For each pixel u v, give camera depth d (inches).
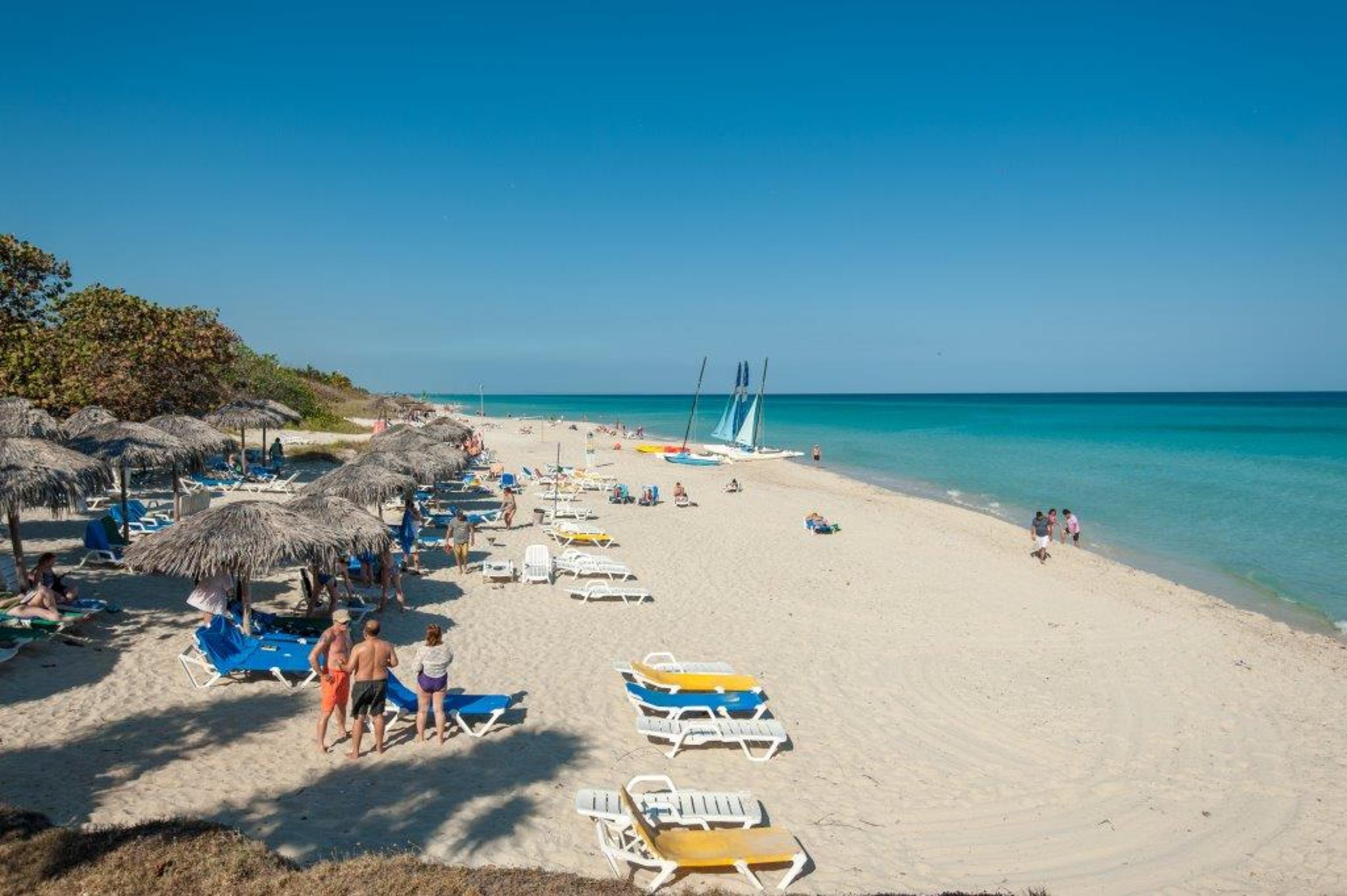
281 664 349.1
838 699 403.2
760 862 242.2
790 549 768.9
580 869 239.6
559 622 495.2
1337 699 441.7
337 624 307.0
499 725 339.6
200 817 246.8
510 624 484.1
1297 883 266.2
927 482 1414.9
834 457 1852.9
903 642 505.4
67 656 366.6
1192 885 261.0
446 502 930.7
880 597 613.3
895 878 251.6
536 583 582.2
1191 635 551.5
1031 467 1649.9
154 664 367.6
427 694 314.5
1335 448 2089.1
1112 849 279.9
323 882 205.3
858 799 301.7
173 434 675.4
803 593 608.4
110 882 197.3
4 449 415.2
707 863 234.5
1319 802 322.0
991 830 287.4
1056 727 386.0
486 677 394.0
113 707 322.3
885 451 2036.2
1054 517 1048.2
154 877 201.3
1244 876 268.4
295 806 259.6
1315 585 729.6
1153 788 328.2
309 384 2453.2
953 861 264.4
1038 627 554.9
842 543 815.1
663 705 352.5
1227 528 990.4
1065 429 2974.9
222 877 203.5
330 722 326.0
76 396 756.6
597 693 384.5
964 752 351.9
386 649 299.1
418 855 236.7
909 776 325.4
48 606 383.2
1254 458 1806.1
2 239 791.1
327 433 1632.6
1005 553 810.2
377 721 301.1
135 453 563.2
